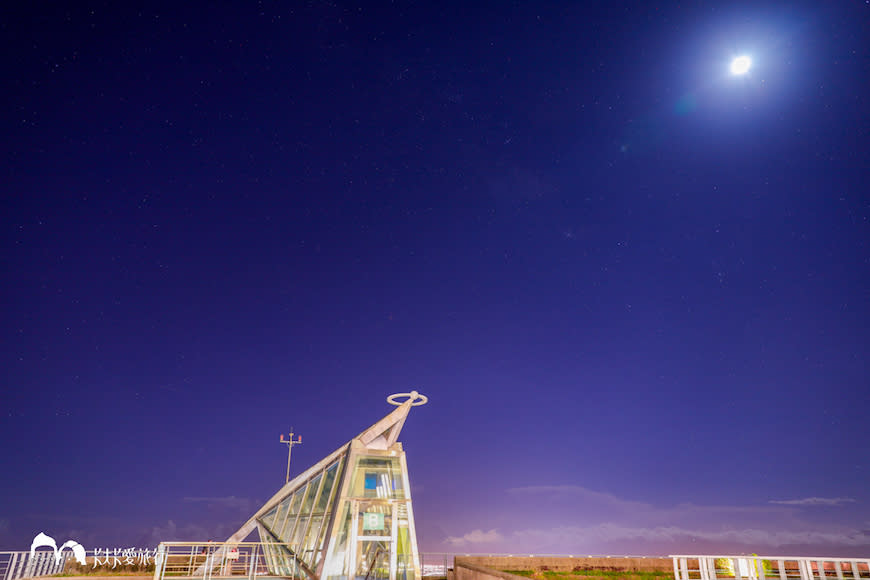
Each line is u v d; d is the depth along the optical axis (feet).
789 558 69.51
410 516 98.22
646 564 97.86
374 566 93.86
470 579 86.02
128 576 94.73
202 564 102.37
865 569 78.18
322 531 100.32
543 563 96.99
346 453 103.50
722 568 73.56
